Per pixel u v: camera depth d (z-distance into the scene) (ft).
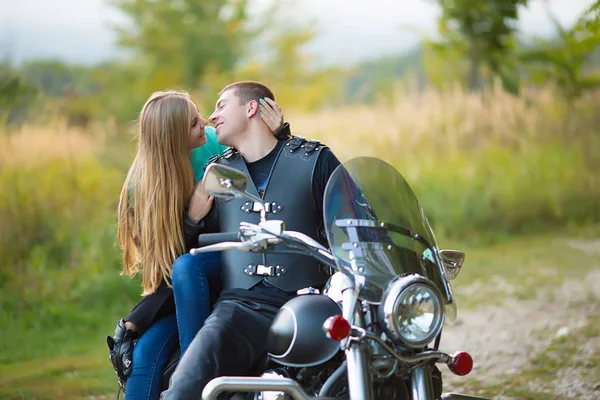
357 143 66.13
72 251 45.44
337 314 15.30
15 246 45.34
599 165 62.28
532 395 26.55
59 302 41.63
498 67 68.49
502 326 35.47
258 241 14.84
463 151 64.54
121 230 19.49
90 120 71.10
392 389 14.88
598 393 26.25
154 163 18.66
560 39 64.75
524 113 66.74
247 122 18.26
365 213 15.57
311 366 15.24
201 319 17.92
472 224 57.52
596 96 67.77
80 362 33.78
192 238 18.72
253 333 16.70
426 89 74.90
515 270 46.42
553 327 34.47
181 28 81.35
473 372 29.68
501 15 66.69
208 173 14.83
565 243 53.47
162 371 18.29
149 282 18.83
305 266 16.97
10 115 60.64
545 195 59.57
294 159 17.72
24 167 51.34
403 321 14.08
